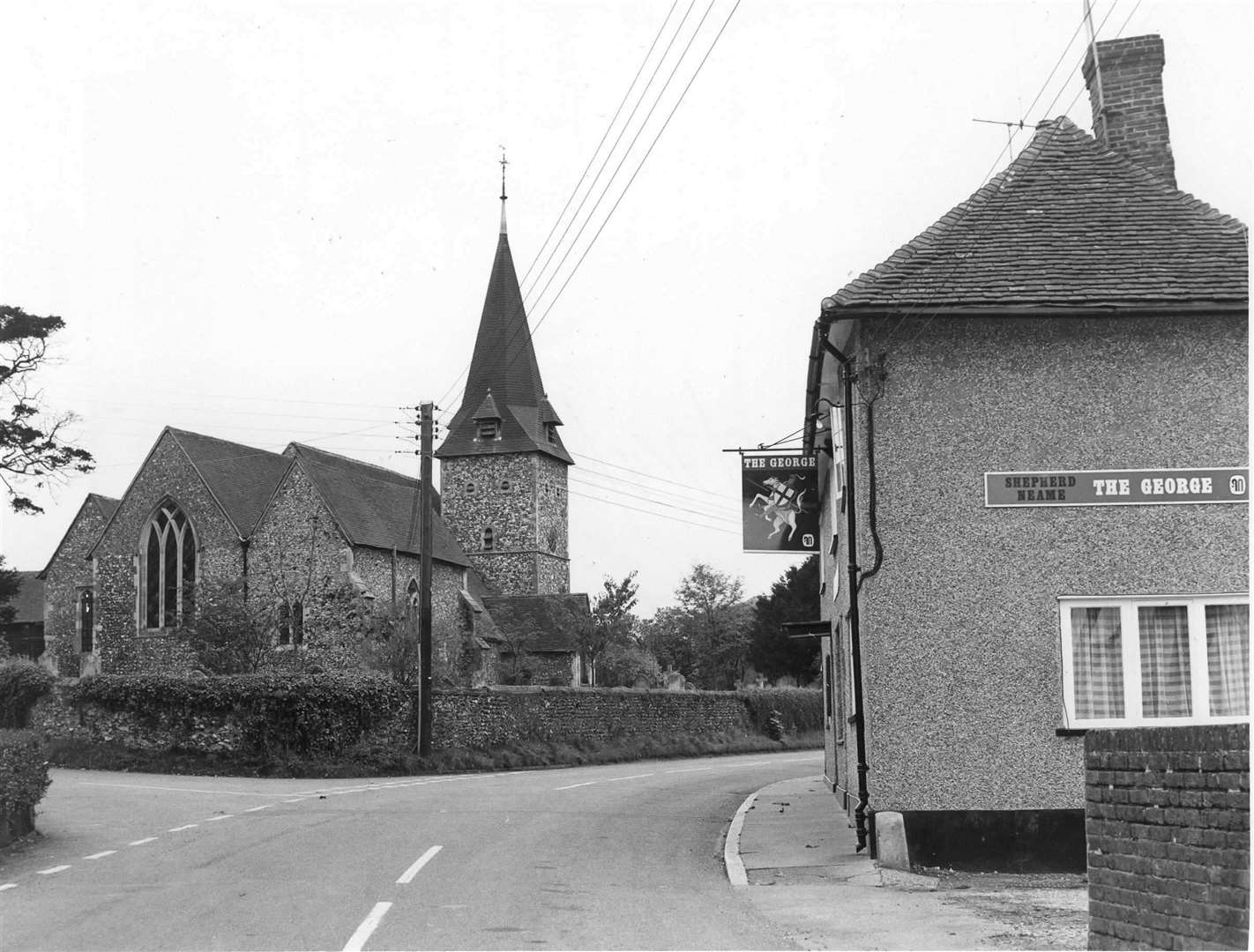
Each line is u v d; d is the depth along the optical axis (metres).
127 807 22.50
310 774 33.28
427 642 37.22
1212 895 7.68
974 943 10.33
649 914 11.75
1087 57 18.61
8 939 10.06
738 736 54.25
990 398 15.17
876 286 15.14
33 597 77.19
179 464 55.94
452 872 14.23
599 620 65.31
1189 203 16.38
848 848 16.75
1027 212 16.31
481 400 72.88
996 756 14.83
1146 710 14.81
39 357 56.34
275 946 9.80
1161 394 15.05
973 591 15.01
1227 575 14.88
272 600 52.59
